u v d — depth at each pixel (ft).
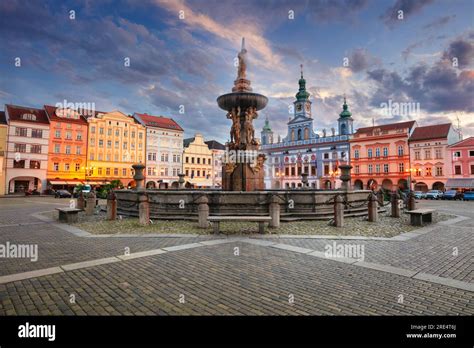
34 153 164.66
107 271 18.43
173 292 15.05
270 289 15.44
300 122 230.27
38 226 37.81
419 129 179.01
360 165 195.42
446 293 14.96
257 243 26.61
